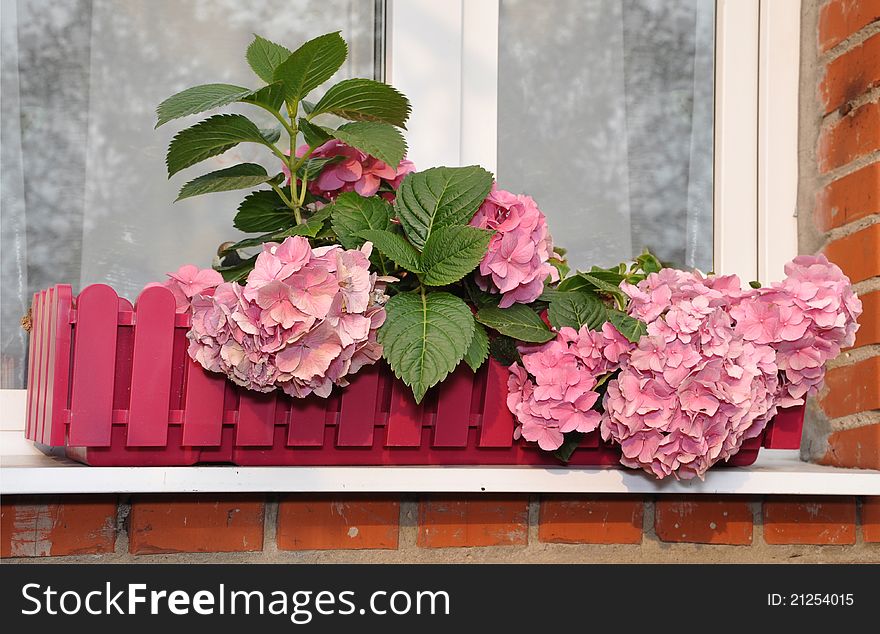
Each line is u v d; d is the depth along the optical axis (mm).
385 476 874
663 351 834
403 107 929
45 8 1150
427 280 855
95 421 809
